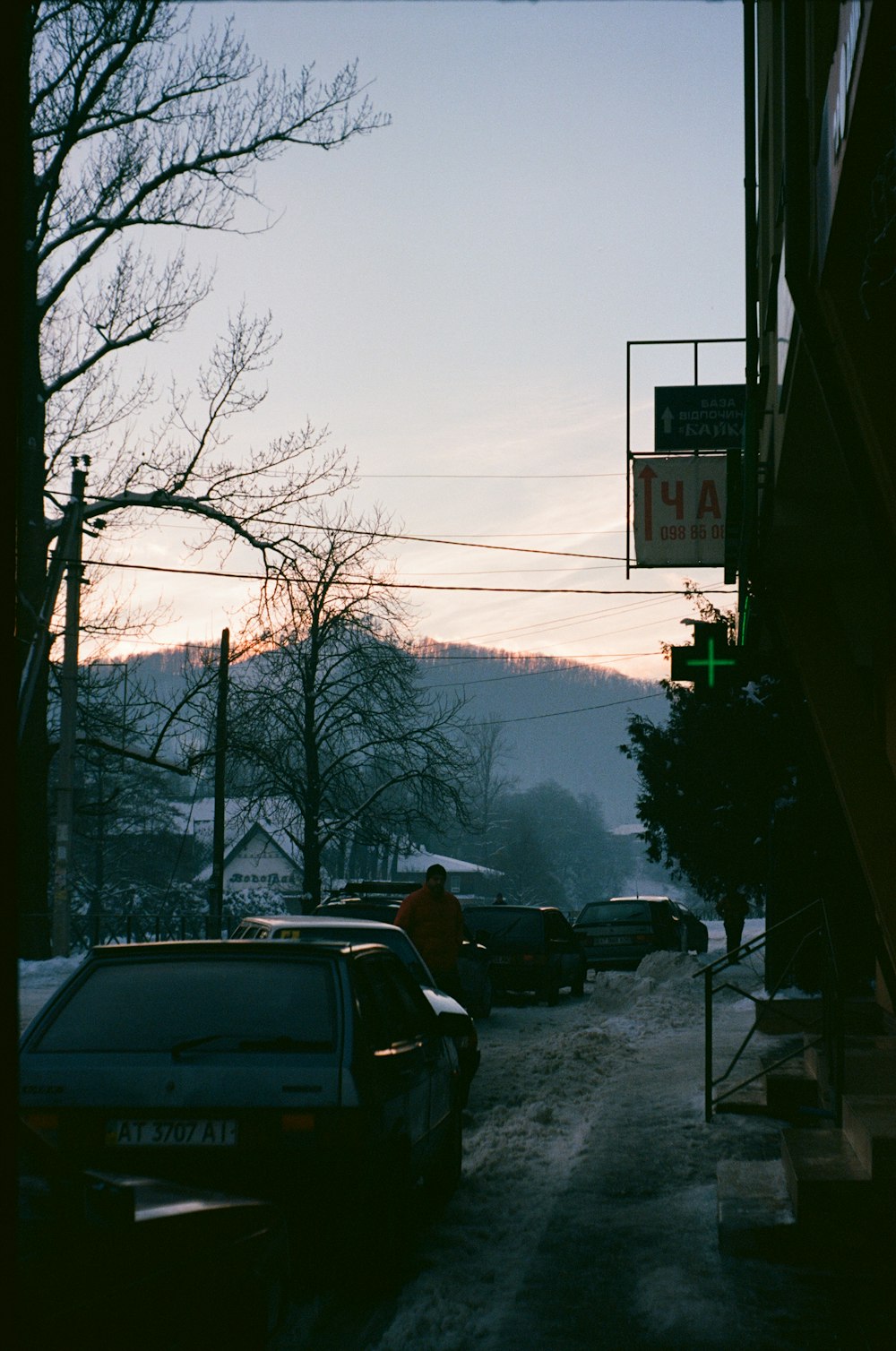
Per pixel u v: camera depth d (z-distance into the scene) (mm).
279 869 75062
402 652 39500
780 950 17594
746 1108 9508
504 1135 9367
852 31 3979
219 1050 5746
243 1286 4000
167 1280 3576
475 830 43688
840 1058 7871
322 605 37594
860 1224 6094
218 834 35281
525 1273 5918
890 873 9781
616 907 28312
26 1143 3398
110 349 30078
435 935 13547
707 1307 5406
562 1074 12141
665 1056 12852
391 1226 5734
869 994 14133
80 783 48281
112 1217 3336
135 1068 5684
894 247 4258
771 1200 6586
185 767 34125
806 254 5402
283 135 29984
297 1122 5504
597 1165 8055
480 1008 18656
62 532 27297
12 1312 2195
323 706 39312
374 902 19609
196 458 30219
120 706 38031
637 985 20078
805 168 5461
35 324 28266
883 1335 5078
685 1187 7496
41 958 28094
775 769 21859
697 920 35688
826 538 9438
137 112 29266
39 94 27484
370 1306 5598
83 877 49938
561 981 22281
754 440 9555
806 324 5383
